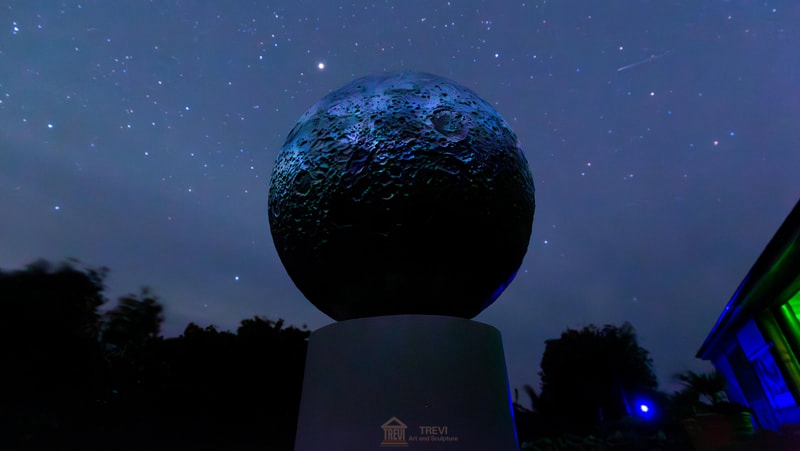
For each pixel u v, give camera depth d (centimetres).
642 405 1147
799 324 820
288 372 780
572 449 732
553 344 1420
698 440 558
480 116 141
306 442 121
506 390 133
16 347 634
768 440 516
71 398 657
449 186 126
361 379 117
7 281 665
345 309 147
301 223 135
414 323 122
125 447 619
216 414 715
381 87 142
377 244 128
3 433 586
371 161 126
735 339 1140
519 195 143
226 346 773
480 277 142
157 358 744
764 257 711
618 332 1404
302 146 139
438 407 113
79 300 702
